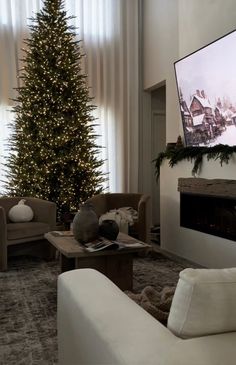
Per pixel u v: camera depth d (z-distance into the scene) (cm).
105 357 100
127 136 654
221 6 413
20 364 211
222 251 391
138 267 417
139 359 88
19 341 239
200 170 424
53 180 542
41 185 528
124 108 650
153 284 354
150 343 93
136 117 658
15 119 557
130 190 659
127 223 461
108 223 322
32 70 532
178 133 529
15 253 431
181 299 96
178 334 96
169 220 501
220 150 378
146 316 111
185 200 462
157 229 603
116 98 647
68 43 545
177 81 468
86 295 132
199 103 425
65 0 606
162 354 88
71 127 534
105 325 107
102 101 634
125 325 105
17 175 534
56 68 534
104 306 120
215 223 409
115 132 647
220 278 95
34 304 305
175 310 98
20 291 338
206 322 94
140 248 298
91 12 622
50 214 455
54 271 404
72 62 546
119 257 309
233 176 368
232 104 367
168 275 385
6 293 333
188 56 434
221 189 381
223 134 387
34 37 538
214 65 388
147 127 676
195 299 93
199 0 453
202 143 430
